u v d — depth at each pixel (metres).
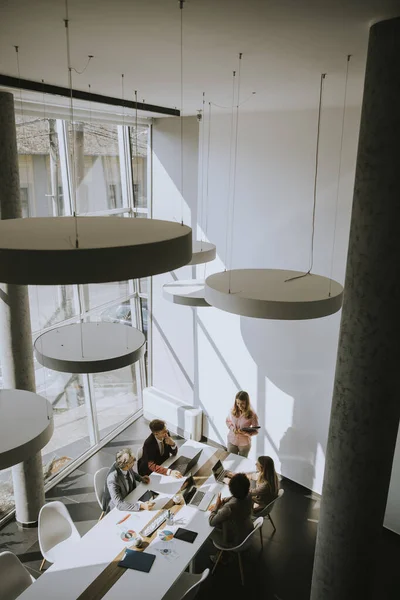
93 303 8.02
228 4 2.54
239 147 6.91
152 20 2.82
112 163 8.08
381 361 3.66
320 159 6.09
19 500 6.16
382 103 3.19
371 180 3.38
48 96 5.40
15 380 5.69
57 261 1.91
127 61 3.87
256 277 4.31
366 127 3.33
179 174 7.82
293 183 6.41
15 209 5.30
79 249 1.91
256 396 7.40
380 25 2.97
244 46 3.38
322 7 2.62
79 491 6.97
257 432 6.93
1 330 5.56
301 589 5.31
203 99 5.80
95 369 3.90
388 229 3.40
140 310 9.02
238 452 7.14
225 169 7.14
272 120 6.47
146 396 8.84
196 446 6.54
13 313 5.50
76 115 6.68
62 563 4.43
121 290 8.56
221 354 7.77
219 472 5.88
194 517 5.09
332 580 4.27
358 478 3.95
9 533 6.13
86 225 2.72
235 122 6.89
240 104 6.05
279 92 5.11
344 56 3.63
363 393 3.76
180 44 3.34
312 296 3.64
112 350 4.16
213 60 3.79
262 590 5.29
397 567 5.70
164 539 4.74
